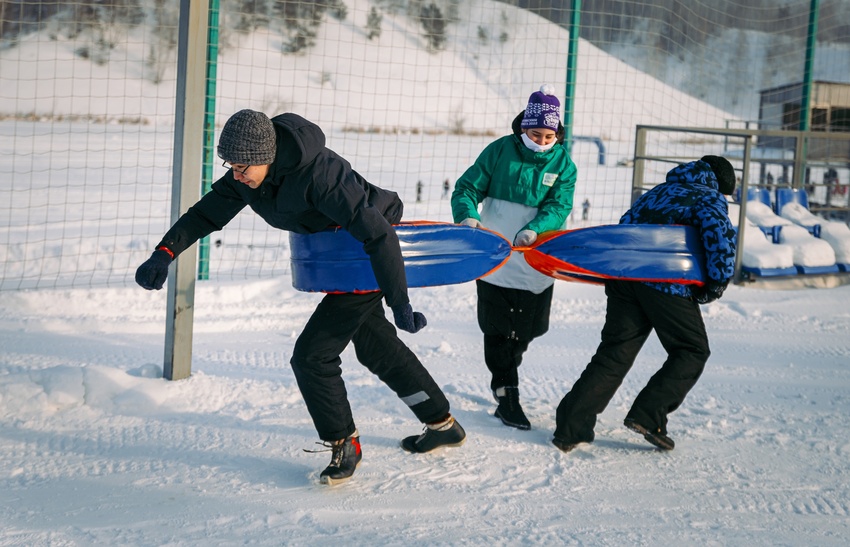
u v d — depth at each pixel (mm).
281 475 3625
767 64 26016
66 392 4352
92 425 4129
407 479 3613
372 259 3088
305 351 3414
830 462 4004
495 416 4469
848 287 8477
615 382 3971
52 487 3418
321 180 3062
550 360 5707
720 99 26391
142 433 4051
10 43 15070
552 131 4234
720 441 4234
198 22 4574
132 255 8695
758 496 3584
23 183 13016
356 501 3371
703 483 3705
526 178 4324
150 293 6910
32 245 8828
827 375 5523
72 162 15461
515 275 4316
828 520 3373
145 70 22984
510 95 23672
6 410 4207
